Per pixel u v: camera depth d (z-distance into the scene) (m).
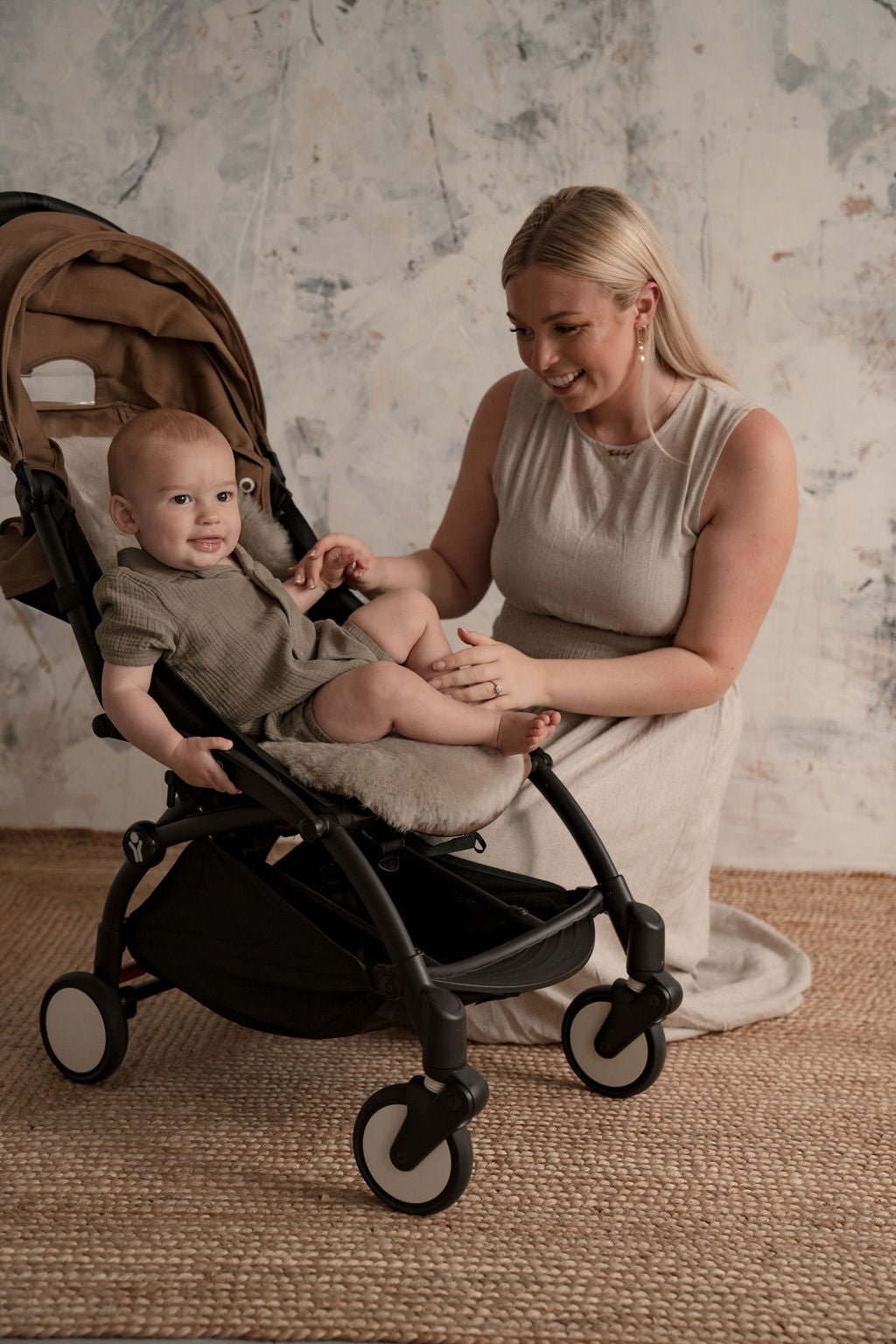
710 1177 1.51
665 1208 1.44
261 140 2.36
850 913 2.38
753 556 1.74
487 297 2.39
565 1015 1.72
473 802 1.43
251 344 2.45
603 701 1.75
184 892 1.58
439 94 2.32
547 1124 1.62
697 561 1.77
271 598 1.61
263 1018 1.54
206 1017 1.91
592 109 2.30
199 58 2.32
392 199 2.37
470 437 2.02
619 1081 1.68
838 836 2.55
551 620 1.91
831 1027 1.93
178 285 1.88
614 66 2.28
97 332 1.81
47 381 2.14
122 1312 1.23
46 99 2.35
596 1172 1.51
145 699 1.47
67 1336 1.20
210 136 2.36
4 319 1.59
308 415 2.48
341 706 1.53
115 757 2.62
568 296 1.61
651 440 1.77
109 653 1.47
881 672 2.47
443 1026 1.33
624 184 2.33
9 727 2.61
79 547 1.56
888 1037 1.90
